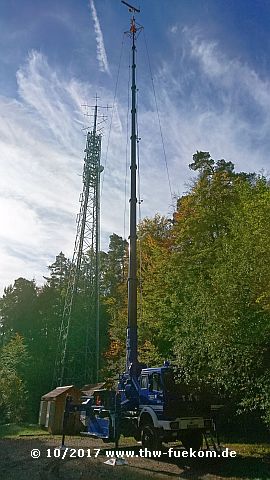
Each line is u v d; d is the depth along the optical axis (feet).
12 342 167.32
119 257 202.39
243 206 65.51
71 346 147.95
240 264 45.75
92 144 145.38
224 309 44.06
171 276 82.43
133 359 61.26
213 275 53.42
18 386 125.90
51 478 38.86
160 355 80.33
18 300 206.39
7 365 150.20
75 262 143.84
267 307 42.60
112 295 177.17
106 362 134.82
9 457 50.78
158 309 84.02
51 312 184.85
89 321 148.25
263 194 60.95
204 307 47.03
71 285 157.48
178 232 91.30
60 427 84.99
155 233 108.58
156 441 48.62
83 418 62.44
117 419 52.49
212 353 44.93
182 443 54.08
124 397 56.59
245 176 94.89
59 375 143.13
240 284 44.42
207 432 50.80
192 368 48.24
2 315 211.20
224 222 84.89
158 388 51.13
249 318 43.39
